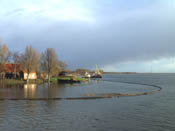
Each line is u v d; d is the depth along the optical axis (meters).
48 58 82.06
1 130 16.09
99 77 182.62
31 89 46.97
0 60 66.38
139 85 72.50
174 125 18.09
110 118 20.22
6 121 18.56
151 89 54.25
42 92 40.69
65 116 20.67
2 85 58.12
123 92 44.38
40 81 77.75
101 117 20.55
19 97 32.66
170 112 23.20
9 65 83.81
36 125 17.47
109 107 25.73
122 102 29.80
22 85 59.78
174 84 82.69
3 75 77.44
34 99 31.09
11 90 44.00
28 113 21.67
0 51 66.44
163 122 19.02
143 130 16.67
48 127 17.00
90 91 45.53
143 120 19.66
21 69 77.75
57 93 39.22
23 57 72.62
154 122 18.98
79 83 81.62
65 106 25.86
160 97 36.22
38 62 76.25
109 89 52.81
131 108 25.33
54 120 19.12
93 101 30.28
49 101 29.69
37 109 23.75
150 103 29.23
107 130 16.52
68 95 36.06
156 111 23.73
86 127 17.19
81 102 29.17
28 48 72.12
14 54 84.00
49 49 82.38
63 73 114.06
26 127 16.91
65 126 17.34
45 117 20.16
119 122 18.84
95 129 16.72
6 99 30.88
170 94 41.62
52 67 81.88
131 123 18.58
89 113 22.19
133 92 44.50
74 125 17.67
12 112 22.06
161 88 58.78
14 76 82.31
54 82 81.12
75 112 22.53
